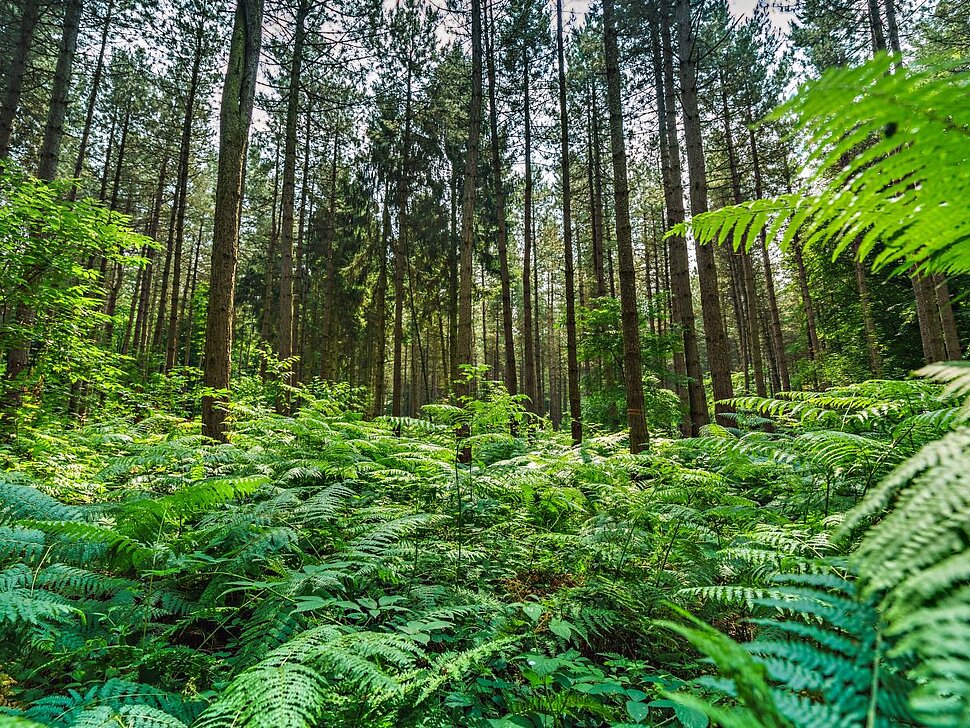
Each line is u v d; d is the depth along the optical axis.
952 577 0.68
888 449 2.84
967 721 0.57
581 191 22.05
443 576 3.46
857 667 0.98
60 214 5.45
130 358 6.88
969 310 10.80
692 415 9.34
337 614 2.84
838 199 0.99
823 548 2.59
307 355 25.33
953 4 12.54
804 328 22.31
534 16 15.74
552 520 4.75
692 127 8.57
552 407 37.25
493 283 27.23
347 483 5.03
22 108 15.51
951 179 0.86
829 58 16.12
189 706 2.11
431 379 40.19
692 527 3.53
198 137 20.78
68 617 2.44
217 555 3.34
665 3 11.81
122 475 4.89
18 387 5.82
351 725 1.87
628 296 7.14
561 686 2.36
